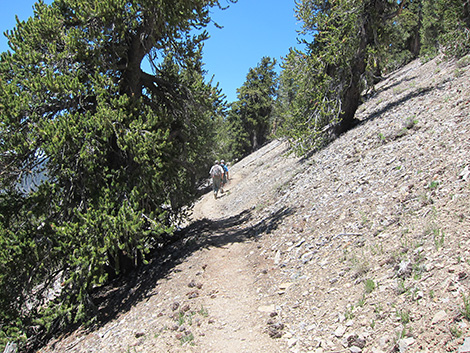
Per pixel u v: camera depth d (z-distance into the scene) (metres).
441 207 4.93
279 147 33.31
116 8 8.72
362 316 3.94
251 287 6.25
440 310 3.30
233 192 22.78
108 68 9.15
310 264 5.92
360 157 9.39
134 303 7.38
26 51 8.45
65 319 8.16
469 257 3.71
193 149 12.70
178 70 12.62
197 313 5.75
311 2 16.12
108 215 7.47
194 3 9.65
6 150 7.62
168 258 9.55
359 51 13.43
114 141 9.28
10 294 7.78
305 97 15.62
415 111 9.98
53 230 7.69
